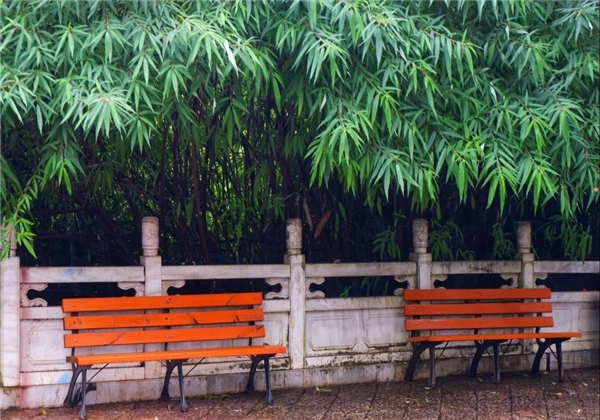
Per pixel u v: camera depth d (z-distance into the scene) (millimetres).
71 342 5535
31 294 6746
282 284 6367
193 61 5039
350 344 6527
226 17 5105
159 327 5918
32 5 5094
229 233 7008
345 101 5418
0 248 5598
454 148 5551
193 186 6512
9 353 5637
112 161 6023
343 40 5363
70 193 5617
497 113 5730
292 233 6398
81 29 5059
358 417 5566
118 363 5918
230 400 5996
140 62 4875
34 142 5645
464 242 7438
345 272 6520
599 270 7199
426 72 5488
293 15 5406
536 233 7574
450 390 6328
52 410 5668
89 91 4875
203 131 6191
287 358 6352
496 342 6516
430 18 5723
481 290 6750
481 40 5930
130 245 6926
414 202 6219
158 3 5164
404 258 7195
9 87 4801
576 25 5770
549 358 7121
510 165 5551
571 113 5664
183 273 6070
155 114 5125
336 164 5414
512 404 5941
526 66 5969
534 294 6855
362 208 7082
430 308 6551
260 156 6664
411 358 6578
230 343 6207
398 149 5570
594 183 5898
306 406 5836
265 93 5668
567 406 5910
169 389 6055
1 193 5207
